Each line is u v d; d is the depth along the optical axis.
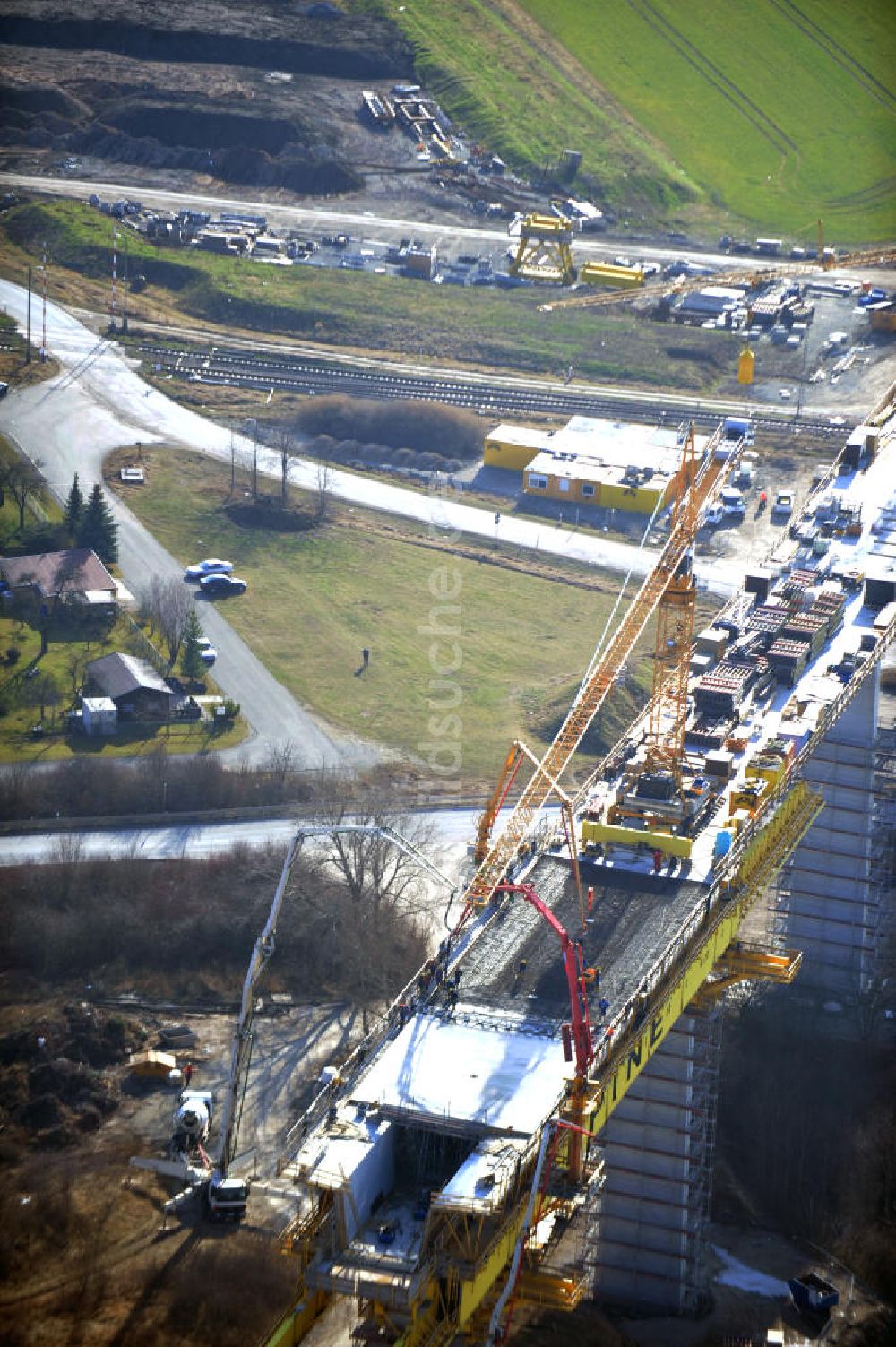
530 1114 177.12
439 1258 167.62
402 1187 178.00
